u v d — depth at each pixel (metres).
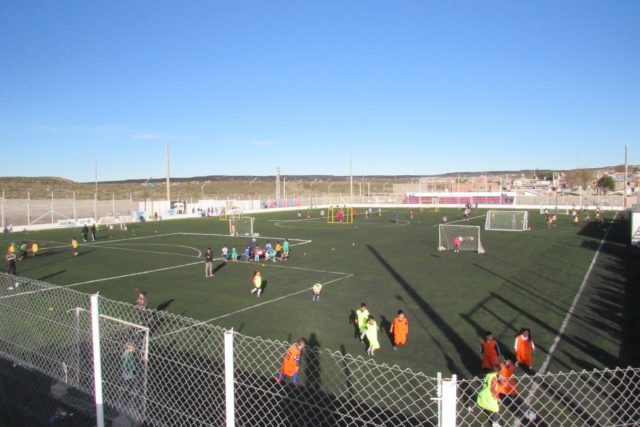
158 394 8.37
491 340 10.94
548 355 12.23
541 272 24.58
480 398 8.46
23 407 7.64
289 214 76.62
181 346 12.25
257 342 12.97
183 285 22.23
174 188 147.12
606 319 15.56
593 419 8.52
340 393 9.65
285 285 22.09
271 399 9.07
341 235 45.06
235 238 43.06
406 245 37.16
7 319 10.05
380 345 13.17
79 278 24.12
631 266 25.84
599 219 54.44
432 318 16.03
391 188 163.00
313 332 14.55
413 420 8.50
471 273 24.66
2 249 35.81
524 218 48.75
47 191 103.31
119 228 53.91
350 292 20.39
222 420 7.74
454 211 82.31
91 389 7.42
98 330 6.39
